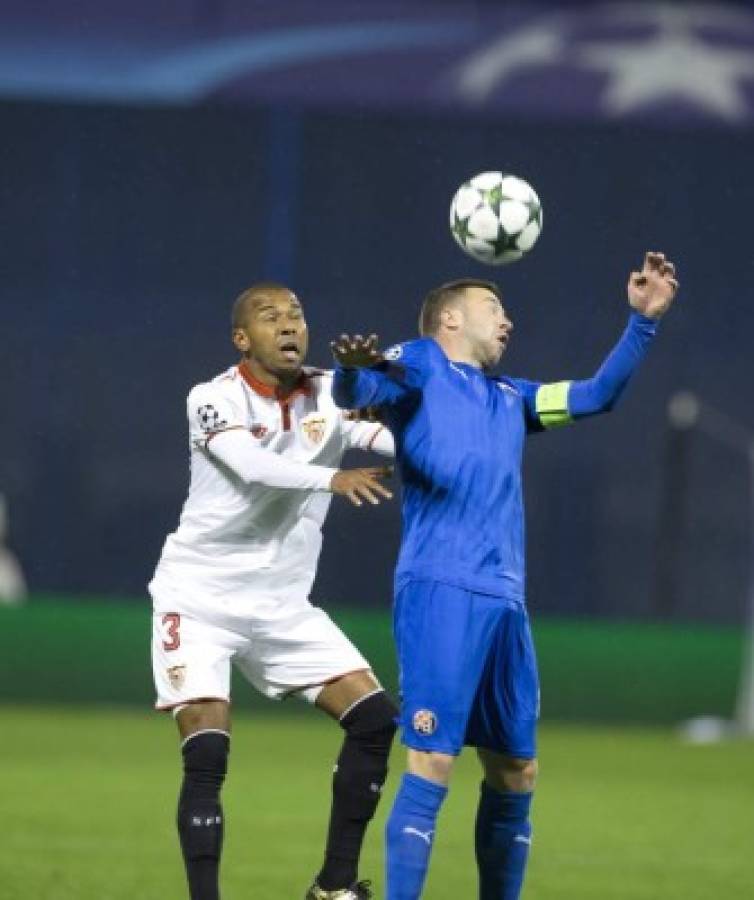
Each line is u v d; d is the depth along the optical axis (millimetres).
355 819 23875
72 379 85438
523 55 79938
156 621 24266
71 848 33000
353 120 86188
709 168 86500
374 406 23016
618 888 29891
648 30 80062
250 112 85875
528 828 23203
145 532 85688
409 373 22812
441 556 22344
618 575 85625
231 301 85750
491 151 86000
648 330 22953
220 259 85812
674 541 72500
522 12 80125
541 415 23359
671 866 32625
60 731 59656
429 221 86000
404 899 22094
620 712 70438
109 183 85375
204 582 24141
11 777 45406
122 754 52250
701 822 39656
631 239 86188
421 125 86000
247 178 85938
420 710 22156
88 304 85500
